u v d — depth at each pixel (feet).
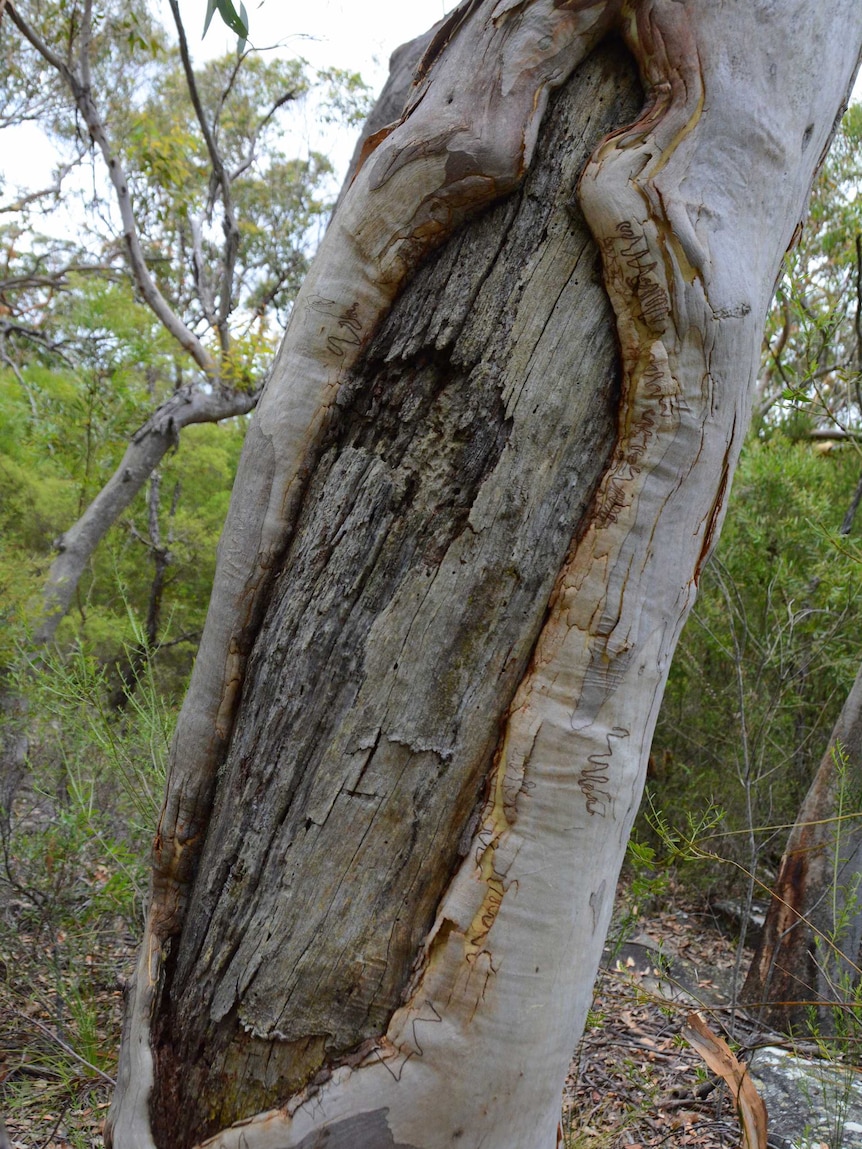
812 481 22.33
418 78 5.46
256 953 4.75
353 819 4.70
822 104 5.30
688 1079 10.32
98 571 29.91
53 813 12.91
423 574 4.80
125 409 30.35
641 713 4.85
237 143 38.11
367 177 5.09
